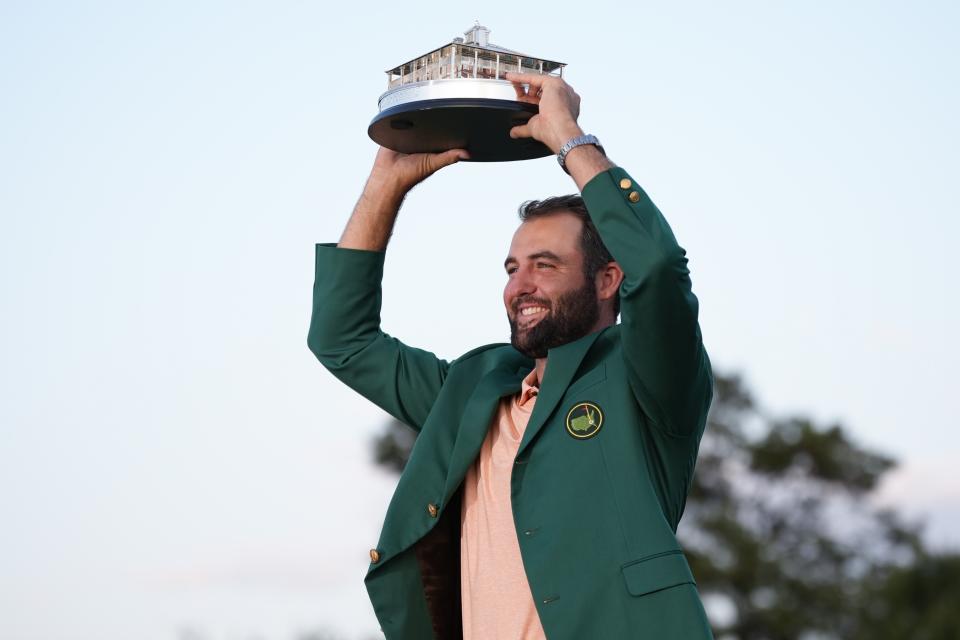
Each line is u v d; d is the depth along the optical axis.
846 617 27.08
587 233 4.70
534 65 4.79
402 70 4.90
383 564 4.74
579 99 4.68
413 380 5.24
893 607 25.72
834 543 29.16
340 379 5.32
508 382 4.81
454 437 4.84
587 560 4.19
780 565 27.88
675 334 4.23
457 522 4.77
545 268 4.67
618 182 4.38
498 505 4.51
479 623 4.41
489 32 4.78
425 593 4.73
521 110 4.64
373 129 4.88
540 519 4.31
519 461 4.44
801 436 29.70
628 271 4.24
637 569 4.12
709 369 4.50
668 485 4.43
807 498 29.80
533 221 4.75
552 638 4.15
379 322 5.39
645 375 4.28
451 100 4.61
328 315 5.30
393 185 5.27
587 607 4.14
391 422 27.33
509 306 4.70
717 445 30.34
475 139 4.95
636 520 4.18
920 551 26.19
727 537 28.27
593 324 4.66
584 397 4.45
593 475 4.30
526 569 4.25
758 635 27.58
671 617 4.05
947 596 25.48
